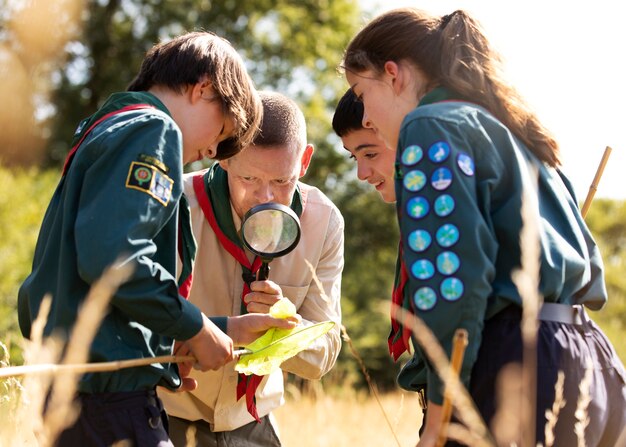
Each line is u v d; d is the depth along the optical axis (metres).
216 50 2.79
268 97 3.28
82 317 2.12
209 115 2.74
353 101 3.36
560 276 2.31
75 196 2.43
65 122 18.11
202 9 19.52
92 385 2.39
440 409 2.18
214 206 3.33
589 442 2.28
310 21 20.28
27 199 9.98
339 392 7.87
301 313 3.49
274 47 19.95
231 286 3.38
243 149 3.08
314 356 3.38
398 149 2.34
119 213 2.32
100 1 18.88
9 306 8.52
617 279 14.90
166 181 2.42
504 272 2.30
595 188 2.94
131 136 2.43
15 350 7.41
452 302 2.13
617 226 18.62
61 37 16.69
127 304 2.32
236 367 2.77
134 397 2.43
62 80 18.08
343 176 20.78
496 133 2.36
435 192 2.21
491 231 2.25
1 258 8.80
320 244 3.43
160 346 2.55
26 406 2.35
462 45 2.55
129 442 2.39
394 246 21.34
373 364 17.19
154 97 2.65
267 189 3.20
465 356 2.13
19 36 15.45
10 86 14.91
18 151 14.98
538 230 2.31
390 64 2.57
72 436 2.39
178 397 3.34
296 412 5.69
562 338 2.30
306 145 3.48
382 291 20.62
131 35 19.27
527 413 2.18
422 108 2.35
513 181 2.32
